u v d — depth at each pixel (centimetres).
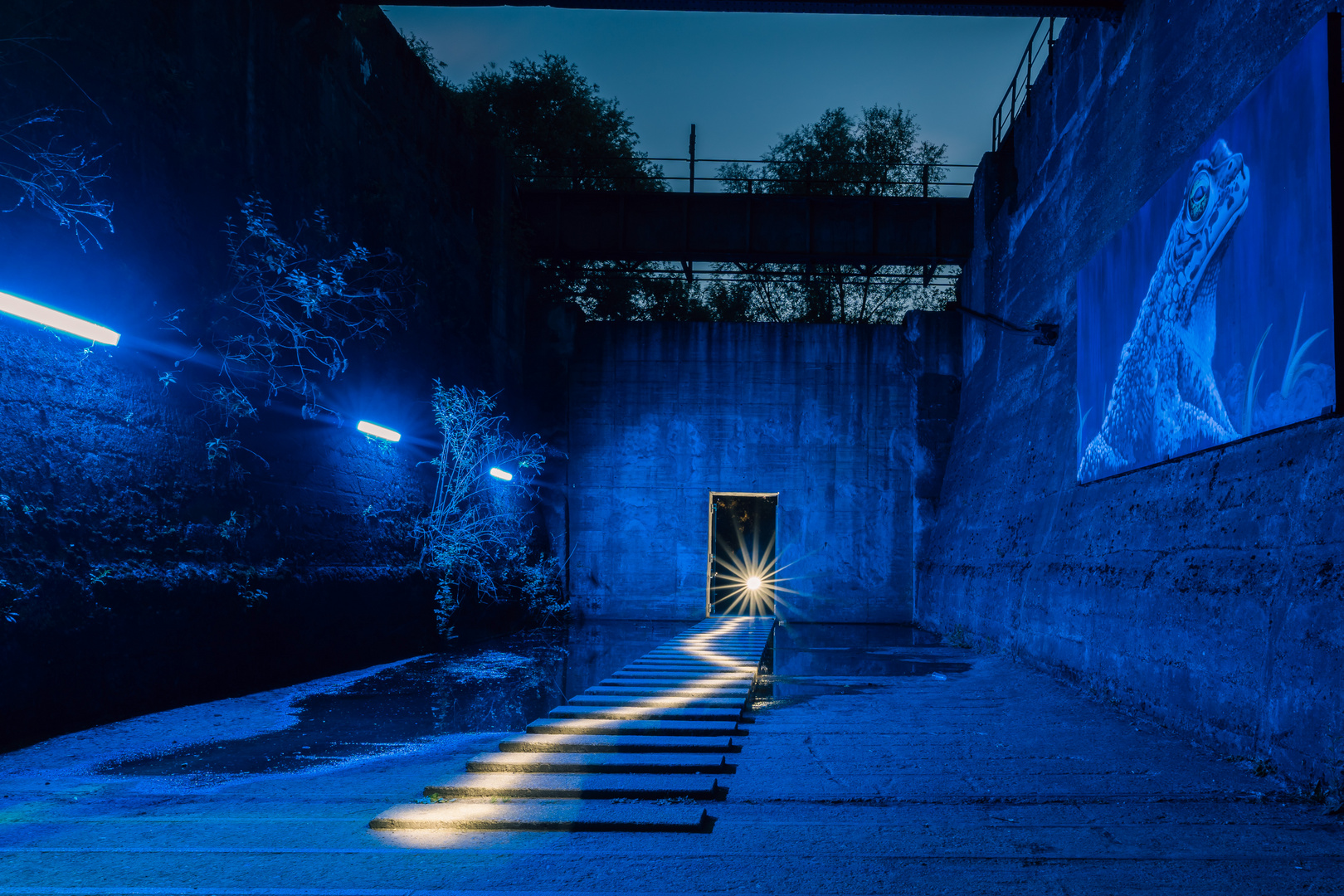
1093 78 1288
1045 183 1535
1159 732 759
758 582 2330
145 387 867
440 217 1686
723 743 666
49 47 766
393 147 1484
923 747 678
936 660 1374
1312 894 341
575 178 2244
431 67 1825
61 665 731
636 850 396
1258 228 691
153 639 843
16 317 714
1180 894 339
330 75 1267
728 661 1223
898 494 2219
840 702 927
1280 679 598
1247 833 444
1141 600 862
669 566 2219
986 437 1809
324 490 1213
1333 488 577
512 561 1917
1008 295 1752
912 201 2161
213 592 933
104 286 817
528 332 2245
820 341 2252
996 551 1514
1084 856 393
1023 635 1298
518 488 2056
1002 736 731
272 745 713
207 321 967
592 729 724
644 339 2270
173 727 780
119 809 495
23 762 636
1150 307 913
